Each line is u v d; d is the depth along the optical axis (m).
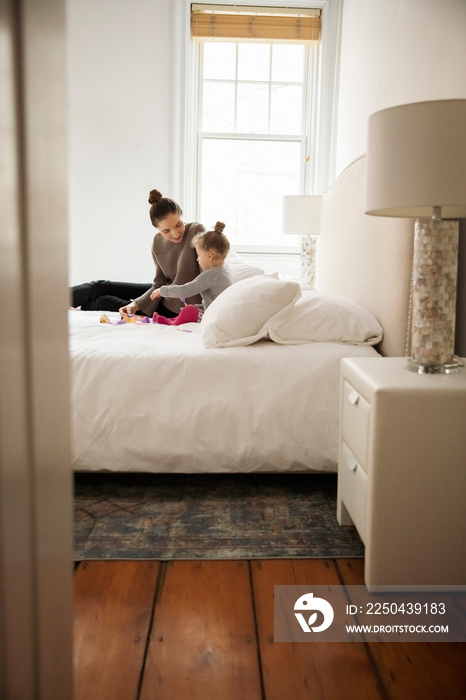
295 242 4.69
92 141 4.48
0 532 0.52
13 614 0.55
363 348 2.11
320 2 4.35
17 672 0.56
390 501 1.37
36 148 0.57
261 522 1.78
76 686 1.08
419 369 1.52
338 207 3.08
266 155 4.63
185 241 3.34
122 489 2.02
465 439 1.36
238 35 4.41
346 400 1.69
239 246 4.69
